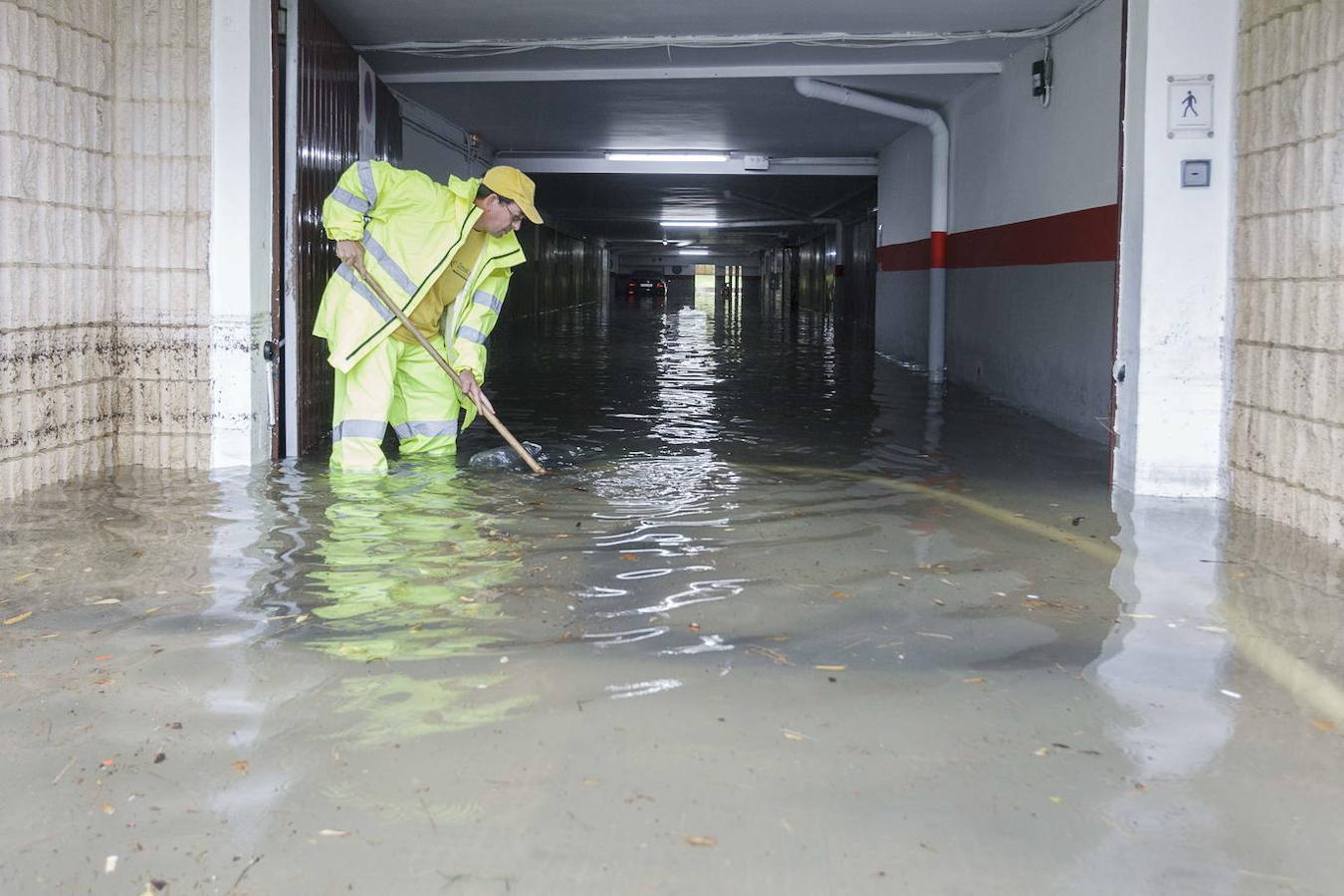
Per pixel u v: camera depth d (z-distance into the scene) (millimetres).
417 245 5316
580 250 38562
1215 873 1894
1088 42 7383
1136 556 3977
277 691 2609
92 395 5340
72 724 2422
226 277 5449
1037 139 8414
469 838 1973
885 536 4219
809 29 7934
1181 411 5070
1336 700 2643
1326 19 4238
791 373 11445
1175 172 5000
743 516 4523
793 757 2303
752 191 20219
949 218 11117
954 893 1828
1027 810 2096
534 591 3414
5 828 1996
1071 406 7613
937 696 2637
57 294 4992
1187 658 2914
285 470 5457
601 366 12156
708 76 9641
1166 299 5047
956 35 8117
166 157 5430
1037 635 3082
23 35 4629
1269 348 4672
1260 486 4715
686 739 2381
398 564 3695
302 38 6012
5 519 4312
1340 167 4145
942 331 11188
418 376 5789
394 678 2697
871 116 12094
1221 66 4965
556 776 2207
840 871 1886
